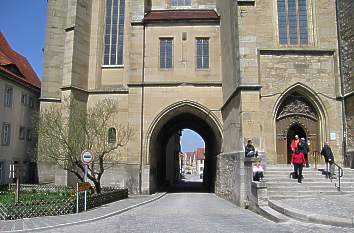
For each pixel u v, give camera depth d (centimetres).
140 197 2497
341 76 2302
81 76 2970
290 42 2402
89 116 2570
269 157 2239
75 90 2889
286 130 2325
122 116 2950
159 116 2820
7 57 3600
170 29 2925
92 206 1803
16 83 3331
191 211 1678
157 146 3228
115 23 3141
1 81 3081
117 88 3008
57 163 2434
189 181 6450
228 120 2505
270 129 2267
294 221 1247
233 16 2297
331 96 2308
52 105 3081
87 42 3067
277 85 2308
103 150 2381
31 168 3478
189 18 2922
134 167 2745
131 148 2772
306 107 2350
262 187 1603
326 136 2284
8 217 1405
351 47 2198
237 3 2158
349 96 2205
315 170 1969
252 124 2053
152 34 2925
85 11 3055
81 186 1675
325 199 1567
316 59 2338
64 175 2738
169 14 3083
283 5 2428
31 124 3597
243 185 1905
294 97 2356
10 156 3209
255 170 1702
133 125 2806
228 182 2319
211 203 2128
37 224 1293
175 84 2845
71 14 2964
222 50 2814
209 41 2914
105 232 1143
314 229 1100
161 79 2866
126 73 3056
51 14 3228
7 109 3177
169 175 4719
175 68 2877
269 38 2384
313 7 2411
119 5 3153
